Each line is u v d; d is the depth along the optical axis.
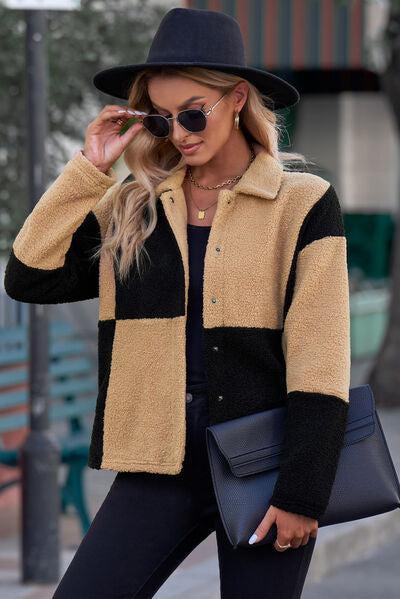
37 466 7.35
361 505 3.81
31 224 3.94
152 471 3.81
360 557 8.91
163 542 3.86
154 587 3.90
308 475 3.63
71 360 9.00
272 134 3.99
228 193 3.85
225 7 19.92
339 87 24.41
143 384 3.86
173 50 3.88
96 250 4.05
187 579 7.48
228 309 3.80
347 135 27.66
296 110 27.34
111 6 12.09
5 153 11.91
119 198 3.98
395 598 7.70
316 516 3.63
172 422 3.81
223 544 3.86
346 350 3.77
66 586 3.86
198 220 3.95
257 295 3.81
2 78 11.65
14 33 11.45
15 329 8.75
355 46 19.91
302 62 20.06
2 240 11.73
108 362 3.92
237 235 3.85
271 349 3.82
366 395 3.92
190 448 3.83
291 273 3.83
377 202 27.88
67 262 4.02
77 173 3.91
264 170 3.90
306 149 27.81
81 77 11.81
